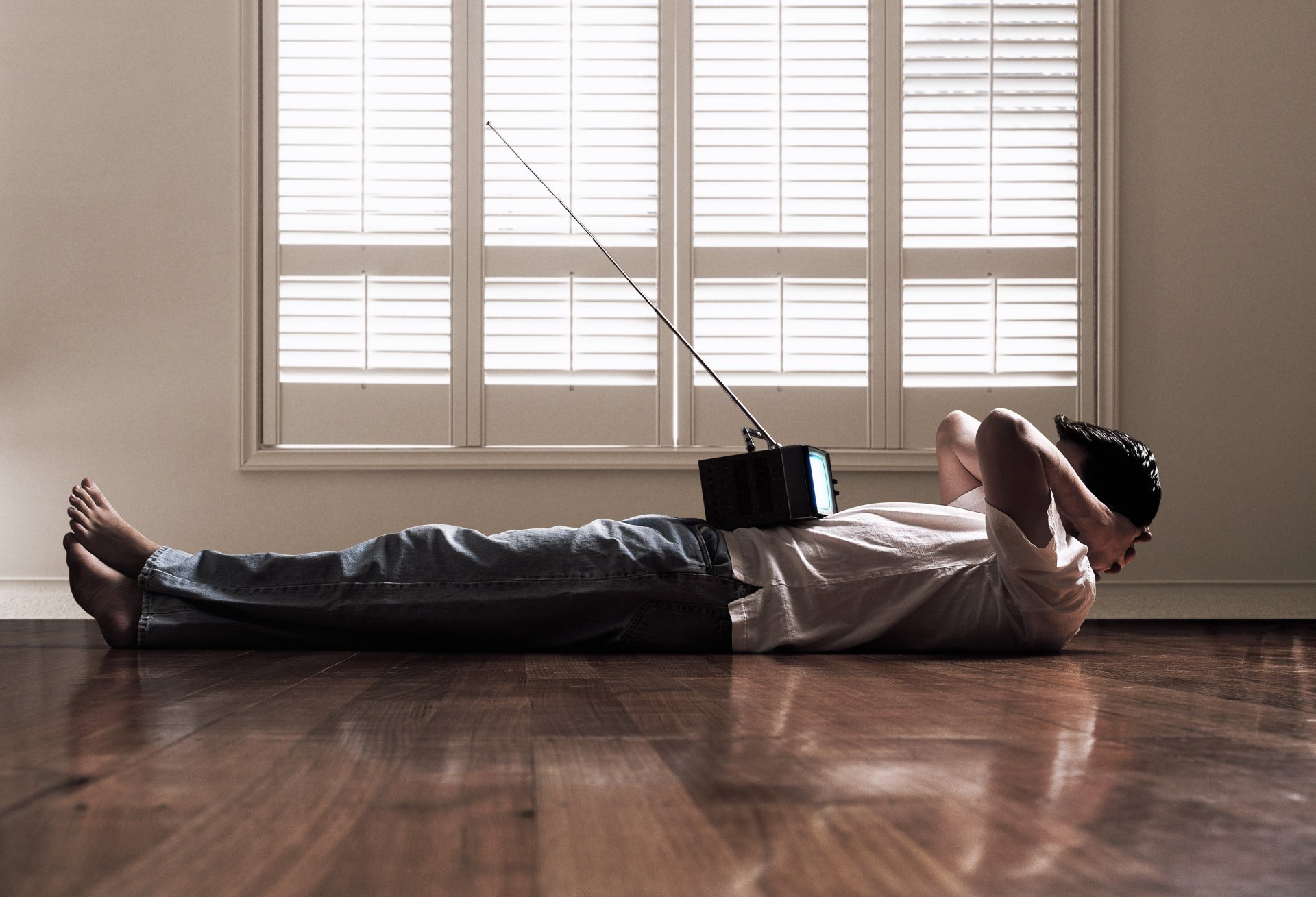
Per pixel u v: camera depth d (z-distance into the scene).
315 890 0.41
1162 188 3.19
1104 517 1.57
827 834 0.50
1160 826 0.52
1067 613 1.52
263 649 1.54
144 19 3.14
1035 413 3.15
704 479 1.64
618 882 0.43
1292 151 3.20
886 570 1.54
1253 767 0.67
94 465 3.07
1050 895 0.41
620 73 3.15
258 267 3.11
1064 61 3.18
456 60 3.13
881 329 3.14
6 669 1.28
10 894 0.41
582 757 0.70
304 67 3.13
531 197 3.13
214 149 3.13
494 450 3.07
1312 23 3.21
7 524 3.04
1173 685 1.15
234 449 3.08
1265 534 3.13
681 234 3.14
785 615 1.52
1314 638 2.09
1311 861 0.46
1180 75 3.20
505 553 1.49
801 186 3.16
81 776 0.64
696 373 3.12
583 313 3.12
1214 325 3.18
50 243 3.11
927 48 3.19
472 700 1.00
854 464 3.10
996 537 1.45
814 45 3.17
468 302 3.11
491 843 0.49
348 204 3.13
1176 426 3.16
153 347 3.10
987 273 3.17
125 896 0.41
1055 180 3.18
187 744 0.75
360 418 3.09
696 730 0.82
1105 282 3.16
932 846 0.48
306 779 0.63
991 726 0.85
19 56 3.13
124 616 1.53
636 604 1.50
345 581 1.47
